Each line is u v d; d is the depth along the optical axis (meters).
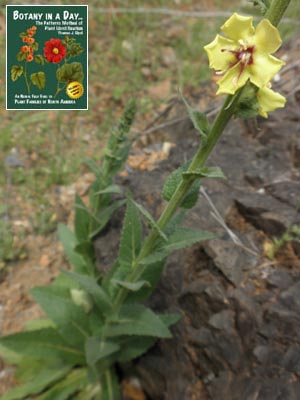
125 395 0.28
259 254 0.25
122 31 0.51
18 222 0.37
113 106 0.46
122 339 0.26
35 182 0.39
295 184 0.28
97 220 0.28
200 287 0.25
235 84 0.15
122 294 0.23
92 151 0.42
